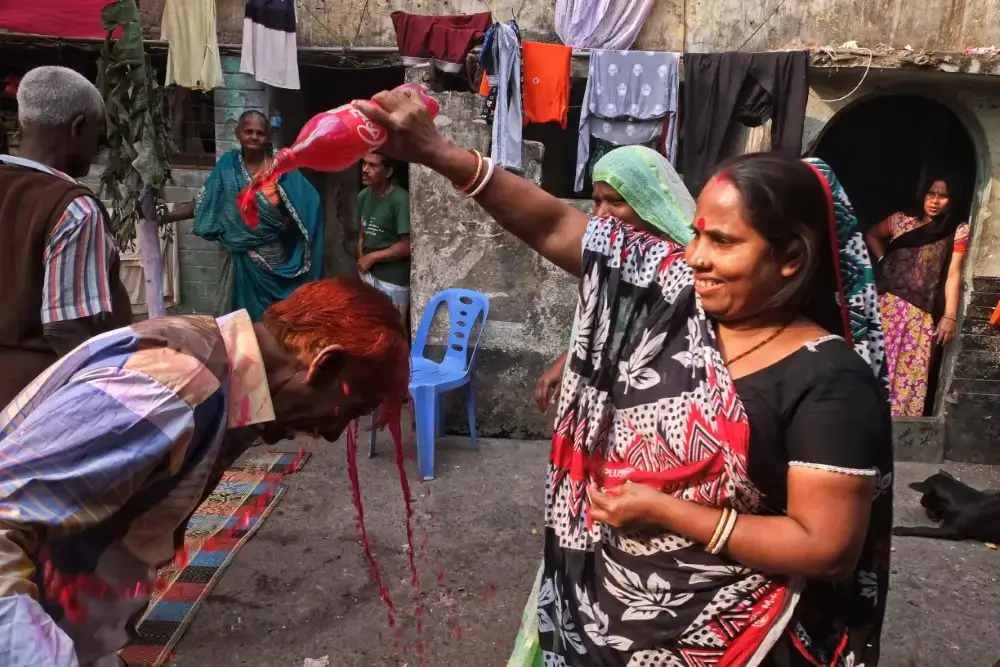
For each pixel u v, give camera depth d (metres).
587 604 1.35
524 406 4.77
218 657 2.52
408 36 4.71
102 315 1.95
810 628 1.22
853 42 4.66
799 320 1.20
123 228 3.25
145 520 1.05
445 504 3.76
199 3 4.86
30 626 0.85
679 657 1.23
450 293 4.58
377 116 1.26
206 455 1.02
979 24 4.89
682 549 1.22
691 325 1.22
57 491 0.89
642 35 5.05
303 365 1.08
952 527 3.66
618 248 1.36
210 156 5.58
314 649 2.58
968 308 4.71
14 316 1.86
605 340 1.33
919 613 2.98
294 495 3.77
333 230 6.44
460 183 1.44
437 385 4.05
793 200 1.06
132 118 3.15
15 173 1.89
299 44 5.32
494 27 4.41
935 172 4.89
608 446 1.34
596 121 4.78
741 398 1.13
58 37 4.99
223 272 5.34
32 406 1.00
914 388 4.84
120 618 1.14
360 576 3.05
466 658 2.57
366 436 4.63
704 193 1.12
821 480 1.07
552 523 1.42
